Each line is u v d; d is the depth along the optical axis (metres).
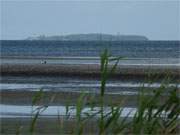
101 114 15.23
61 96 76.88
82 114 17.03
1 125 47.94
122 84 104.75
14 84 104.56
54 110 57.81
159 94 15.40
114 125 15.23
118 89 91.56
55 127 41.16
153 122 15.38
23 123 50.00
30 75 131.25
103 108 15.64
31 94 83.00
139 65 155.75
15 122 50.94
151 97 15.38
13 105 69.31
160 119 15.70
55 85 102.00
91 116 15.36
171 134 15.72
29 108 65.06
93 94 15.92
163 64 175.62
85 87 96.56
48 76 129.38
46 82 110.38
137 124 15.16
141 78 120.62
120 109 16.84
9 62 182.62
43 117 51.41
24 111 62.03
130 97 68.75
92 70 134.62
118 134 15.09
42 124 45.81
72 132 16.11
